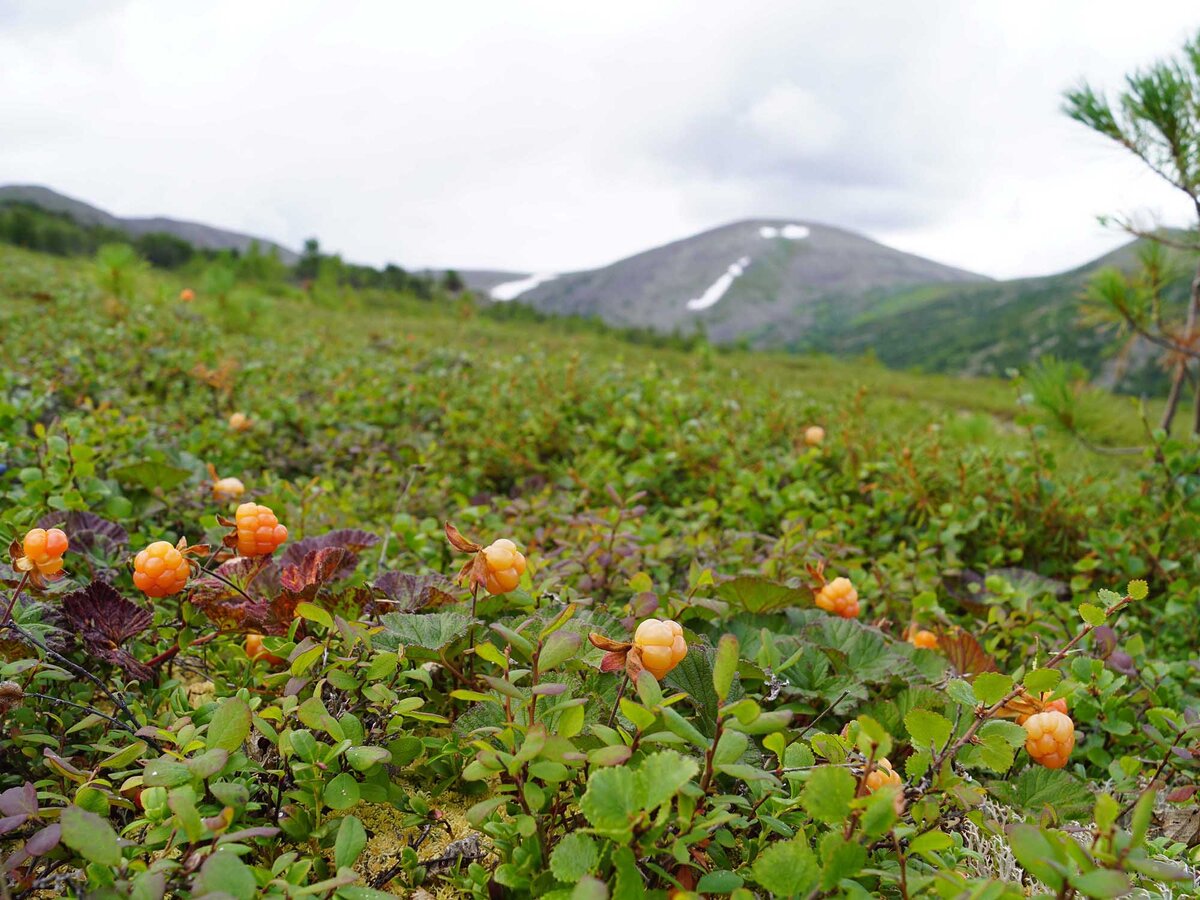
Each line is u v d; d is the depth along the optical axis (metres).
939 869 0.29
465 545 0.32
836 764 0.29
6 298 1.66
